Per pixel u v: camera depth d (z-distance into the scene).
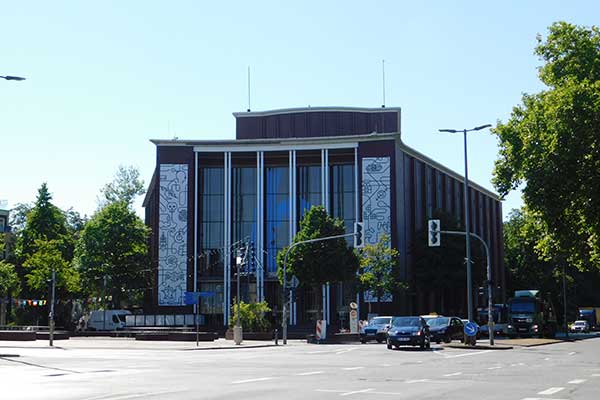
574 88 30.19
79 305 89.44
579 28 37.53
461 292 90.50
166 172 76.75
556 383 18.89
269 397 15.30
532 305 67.25
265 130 83.75
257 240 77.06
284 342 51.09
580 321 93.88
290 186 77.44
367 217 74.50
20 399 15.12
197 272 75.94
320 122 82.69
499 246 112.38
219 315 75.81
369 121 82.44
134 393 16.31
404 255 76.81
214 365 27.00
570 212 33.22
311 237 62.59
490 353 35.84
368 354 35.16
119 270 74.88
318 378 20.59
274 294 76.62
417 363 27.83
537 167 31.16
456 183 96.06
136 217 76.69
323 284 63.59
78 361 29.84
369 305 69.62
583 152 29.67
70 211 108.69
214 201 78.25
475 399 14.89
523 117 38.03
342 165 77.56
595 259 38.97
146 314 73.69
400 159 77.75
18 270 79.75
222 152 78.06
